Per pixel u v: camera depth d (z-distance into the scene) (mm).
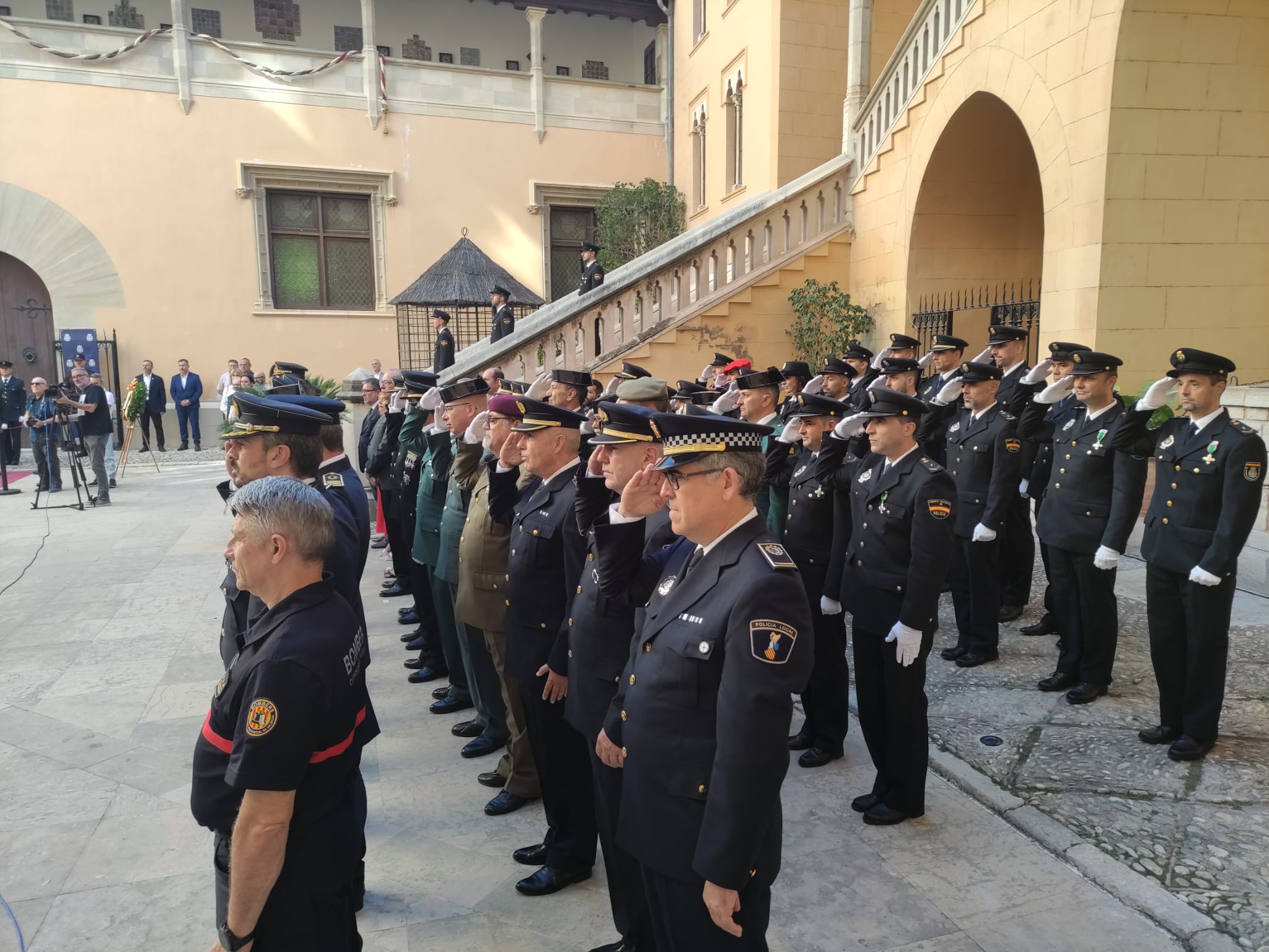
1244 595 5883
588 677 2566
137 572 7578
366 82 16859
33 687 4914
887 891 2877
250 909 1746
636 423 2410
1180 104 6609
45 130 15312
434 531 4582
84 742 4184
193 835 3346
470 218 17797
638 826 1985
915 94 9258
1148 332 6816
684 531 2020
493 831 3357
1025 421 4723
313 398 3453
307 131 16656
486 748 4035
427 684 4984
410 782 3775
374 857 3174
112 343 15867
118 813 3514
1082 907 2756
